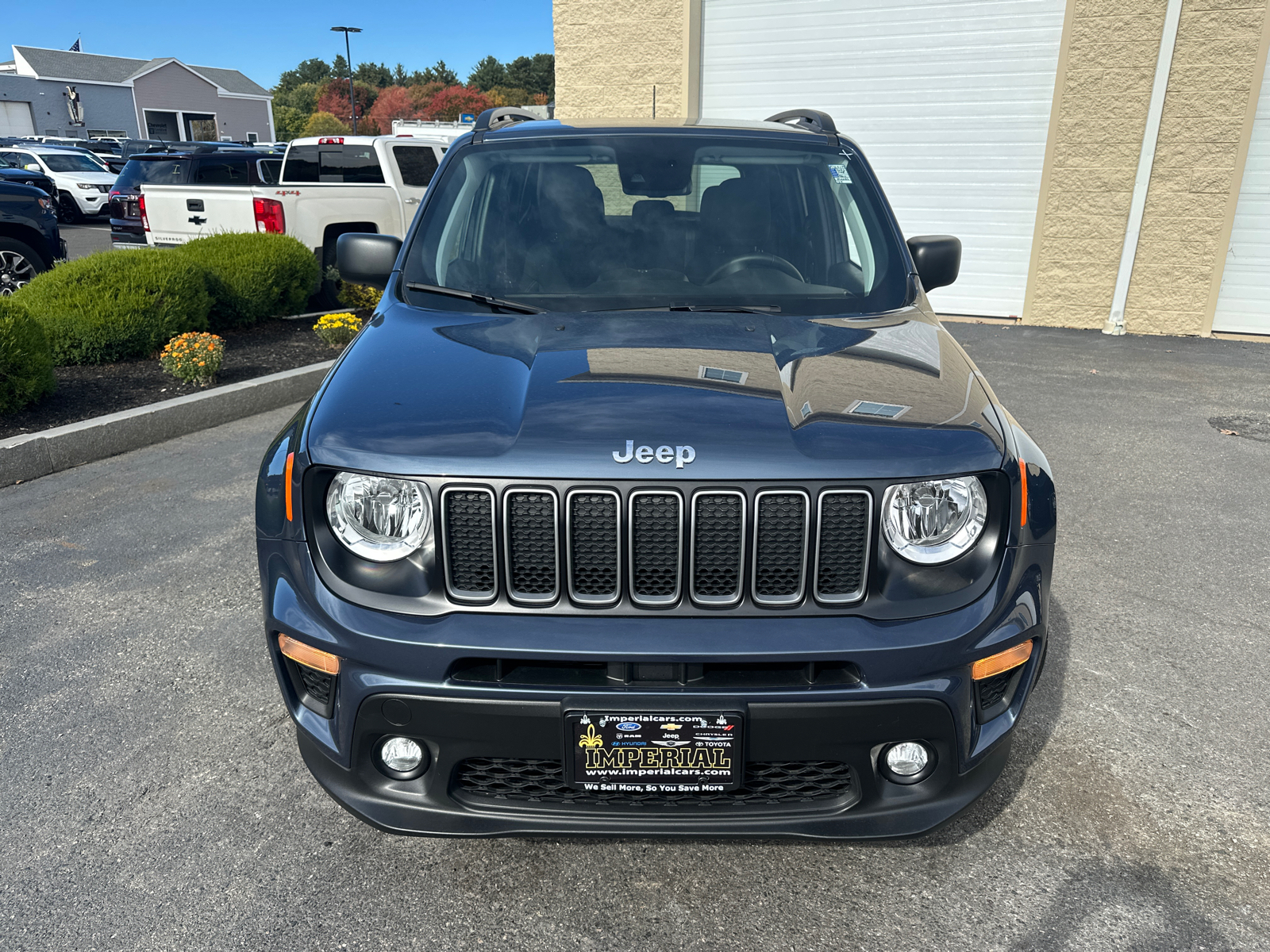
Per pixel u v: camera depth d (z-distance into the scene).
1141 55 9.59
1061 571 4.01
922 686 1.86
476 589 1.88
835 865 2.28
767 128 3.35
